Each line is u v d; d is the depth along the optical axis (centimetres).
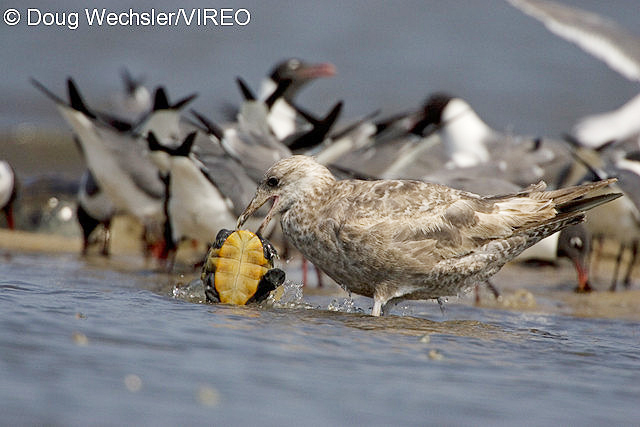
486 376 734
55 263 1375
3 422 539
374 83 2984
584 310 1186
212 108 2727
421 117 1894
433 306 1137
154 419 566
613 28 1798
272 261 998
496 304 1202
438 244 957
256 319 887
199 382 645
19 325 768
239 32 3328
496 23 3500
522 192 998
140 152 1516
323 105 2791
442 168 1645
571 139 1669
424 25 3462
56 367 650
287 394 636
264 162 1403
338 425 583
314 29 3416
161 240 1527
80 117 1483
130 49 3164
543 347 873
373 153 1634
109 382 628
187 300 994
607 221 1460
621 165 1496
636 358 849
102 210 1574
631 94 2938
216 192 1350
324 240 977
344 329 873
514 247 981
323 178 998
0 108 2664
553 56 3219
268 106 1850
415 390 673
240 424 571
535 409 651
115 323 809
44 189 1825
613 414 653
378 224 949
